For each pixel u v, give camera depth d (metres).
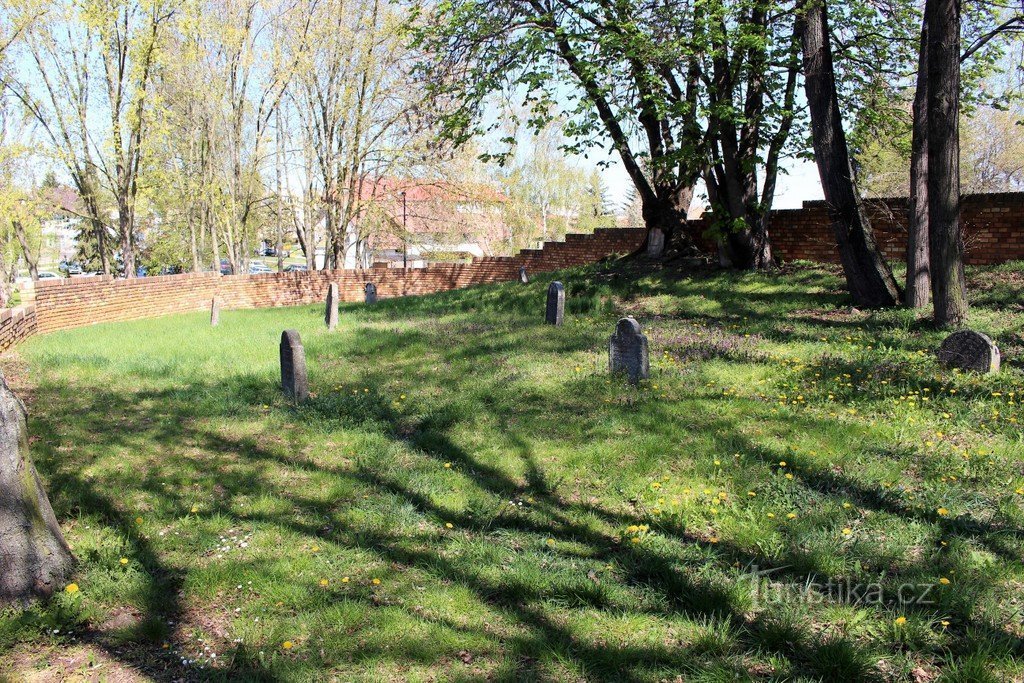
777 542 4.76
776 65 16.16
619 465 6.21
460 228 43.81
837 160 13.00
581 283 18.28
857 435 6.51
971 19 15.80
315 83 32.16
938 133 10.57
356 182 35.06
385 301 23.47
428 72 18.94
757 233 17.92
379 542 5.05
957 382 7.88
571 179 58.81
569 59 17.64
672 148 18.56
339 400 8.73
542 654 3.65
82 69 25.91
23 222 25.92
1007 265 14.54
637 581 4.43
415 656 3.67
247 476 6.36
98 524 5.33
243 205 36.69
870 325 11.73
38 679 3.58
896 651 3.60
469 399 8.49
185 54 29.06
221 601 4.30
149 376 10.55
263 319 19.67
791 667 3.50
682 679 3.48
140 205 26.75
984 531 4.71
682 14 15.45
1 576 4.08
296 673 3.54
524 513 5.52
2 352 13.21
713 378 8.75
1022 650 3.51
